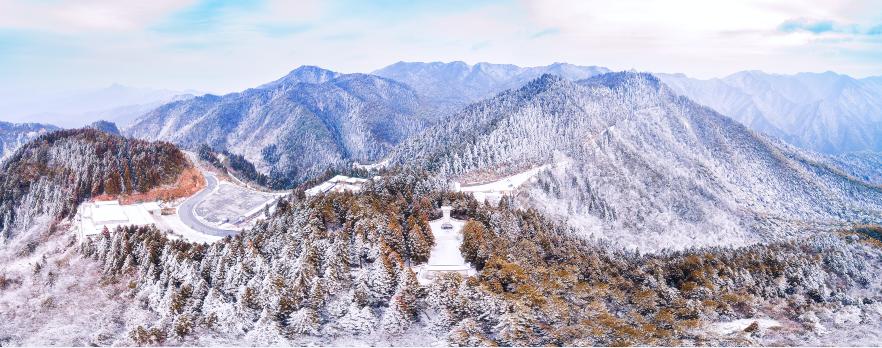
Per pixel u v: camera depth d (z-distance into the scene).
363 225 108.94
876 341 97.31
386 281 93.81
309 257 98.50
